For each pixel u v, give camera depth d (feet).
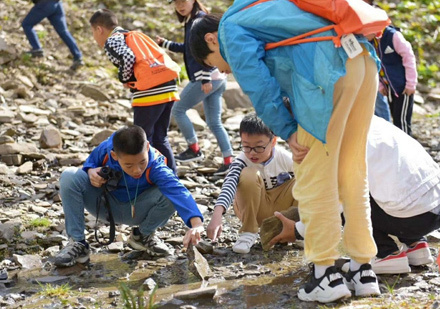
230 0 38.96
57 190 19.19
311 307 11.07
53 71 31.27
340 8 10.19
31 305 11.89
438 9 40.91
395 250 12.35
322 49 10.32
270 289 12.26
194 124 26.86
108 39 19.04
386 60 20.93
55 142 23.25
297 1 10.61
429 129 27.73
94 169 13.60
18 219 16.81
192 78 20.61
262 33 10.74
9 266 14.14
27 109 26.78
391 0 40.98
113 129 25.90
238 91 30.30
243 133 14.07
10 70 30.37
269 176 14.60
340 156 11.21
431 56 37.73
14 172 20.65
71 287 12.82
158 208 13.96
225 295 12.08
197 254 13.07
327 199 10.81
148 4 37.63
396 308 10.64
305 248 11.23
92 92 29.37
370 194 11.94
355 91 10.44
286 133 10.80
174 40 35.42
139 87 18.65
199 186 20.13
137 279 13.21
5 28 33.58
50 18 31.48
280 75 10.81
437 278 12.12
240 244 14.51
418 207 11.77
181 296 11.89
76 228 13.74
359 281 11.41
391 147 12.05
